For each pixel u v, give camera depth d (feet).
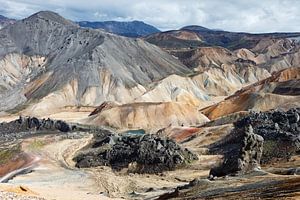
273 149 304.91
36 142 432.25
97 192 290.15
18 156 386.11
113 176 342.64
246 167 218.18
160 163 358.64
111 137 436.35
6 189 152.76
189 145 431.84
